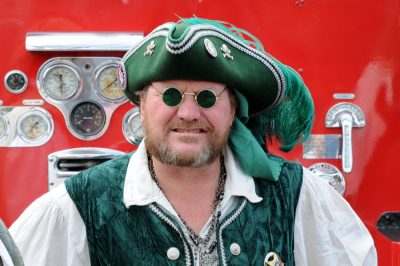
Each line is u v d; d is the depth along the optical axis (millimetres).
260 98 2510
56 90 3738
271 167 2539
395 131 3719
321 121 3723
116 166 2510
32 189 3752
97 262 2393
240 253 2400
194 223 2432
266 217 2484
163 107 2293
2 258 1788
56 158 3744
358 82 3709
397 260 3627
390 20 3686
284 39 3711
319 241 2635
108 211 2391
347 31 3695
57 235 2428
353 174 3732
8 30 3713
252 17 3713
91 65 3732
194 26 2270
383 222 3725
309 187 2643
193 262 2363
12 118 3742
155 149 2338
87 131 3762
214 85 2309
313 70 3711
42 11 3701
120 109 3768
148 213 2377
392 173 3725
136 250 2355
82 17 3701
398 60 3695
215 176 2471
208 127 2318
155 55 2307
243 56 2422
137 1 3703
